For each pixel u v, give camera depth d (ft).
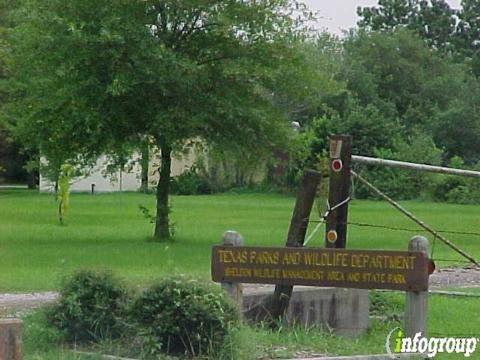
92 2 94.32
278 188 224.12
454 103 266.16
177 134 98.12
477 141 257.75
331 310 44.86
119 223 131.13
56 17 93.45
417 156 223.51
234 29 97.81
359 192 182.80
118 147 100.68
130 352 34.06
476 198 184.65
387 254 37.63
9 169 268.00
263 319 42.86
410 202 186.19
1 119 141.49
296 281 39.04
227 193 227.81
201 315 33.53
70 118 98.58
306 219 44.29
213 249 40.34
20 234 109.70
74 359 32.94
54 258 81.10
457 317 50.80
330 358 34.17
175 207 176.55
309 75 101.45
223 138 100.73
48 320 36.19
